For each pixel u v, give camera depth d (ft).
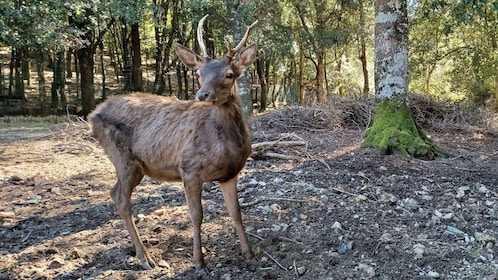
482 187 17.47
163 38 72.79
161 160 12.35
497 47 51.13
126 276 11.37
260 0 50.78
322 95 71.00
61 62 62.23
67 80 83.51
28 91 72.23
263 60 74.69
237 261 12.16
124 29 77.05
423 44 50.67
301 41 62.49
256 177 18.99
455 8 30.48
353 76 84.74
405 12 23.30
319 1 62.95
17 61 66.74
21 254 12.53
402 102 23.41
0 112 56.39
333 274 11.49
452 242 13.12
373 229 13.82
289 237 13.41
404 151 21.83
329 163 20.84
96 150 25.61
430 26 50.16
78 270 11.70
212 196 16.96
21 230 14.26
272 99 85.92
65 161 22.99
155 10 51.08
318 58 70.79
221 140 11.52
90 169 21.38
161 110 12.72
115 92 77.92
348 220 14.43
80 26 52.85
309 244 12.96
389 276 11.40
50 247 12.96
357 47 74.23
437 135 29.81
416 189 17.31
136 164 12.84
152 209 15.84
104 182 19.12
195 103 12.32
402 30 23.18
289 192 16.88
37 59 63.72
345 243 12.98
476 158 22.75
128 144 12.72
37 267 11.86
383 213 14.90
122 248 12.80
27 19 35.09
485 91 55.67
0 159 23.32
